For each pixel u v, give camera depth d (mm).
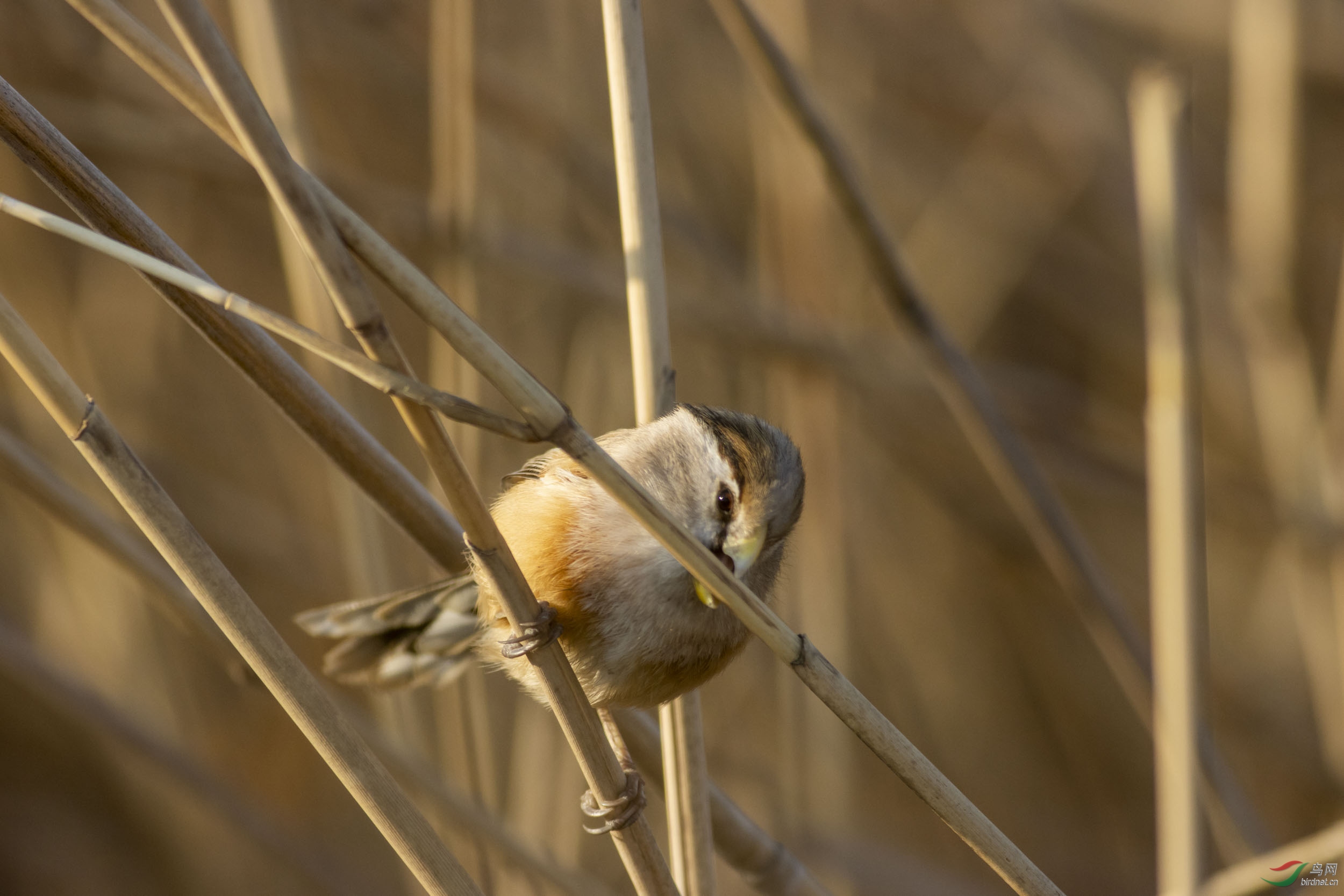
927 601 18047
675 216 15961
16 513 15352
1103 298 18812
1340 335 15531
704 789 8492
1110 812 17625
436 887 6707
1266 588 18234
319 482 16781
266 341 7512
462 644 9812
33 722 15539
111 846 15805
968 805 6605
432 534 8445
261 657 6449
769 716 16578
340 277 5191
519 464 15586
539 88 17359
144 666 15133
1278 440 14758
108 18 5535
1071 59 18312
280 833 12422
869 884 15992
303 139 10727
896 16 18609
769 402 15844
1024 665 18031
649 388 8461
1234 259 15492
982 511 17406
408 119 17312
